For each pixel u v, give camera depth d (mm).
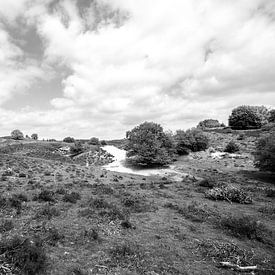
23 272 5734
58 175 27281
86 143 60750
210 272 6660
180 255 7617
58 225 9414
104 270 6379
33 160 36531
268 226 10875
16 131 64750
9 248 6488
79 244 7863
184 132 45969
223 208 13836
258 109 61750
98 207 12398
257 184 23609
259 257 7730
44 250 6988
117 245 8008
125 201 13852
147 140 38281
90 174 29891
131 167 39875
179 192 18562
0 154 39250
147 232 9492
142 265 6789
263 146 27234
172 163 39688
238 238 9297
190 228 10133
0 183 20516
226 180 25562
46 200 13391
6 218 9836
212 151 43656
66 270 6242
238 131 56000
